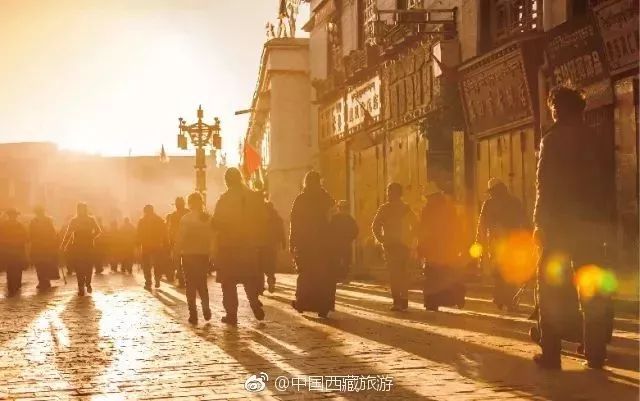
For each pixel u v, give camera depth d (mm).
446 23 23797
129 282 27375
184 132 35875
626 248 15875
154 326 12711
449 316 13805
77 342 10766
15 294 21734
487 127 21844
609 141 16547
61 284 26828
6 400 6859
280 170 44719
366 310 15266
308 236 13867
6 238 22500
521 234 14352
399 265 15000
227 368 8383
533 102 19297
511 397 6637
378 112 30219
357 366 8391
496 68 20531
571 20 16906
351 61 32438
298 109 44844
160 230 23422
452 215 14766
